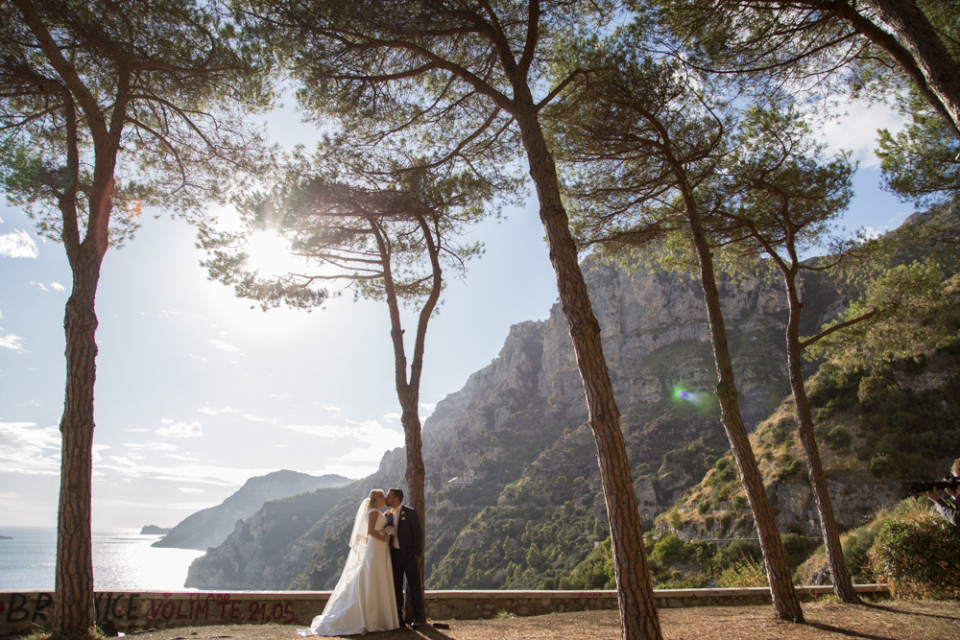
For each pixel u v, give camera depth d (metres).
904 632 5.99
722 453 86.31
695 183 9.92
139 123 8.52
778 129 9.88
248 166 9.54
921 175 9.66
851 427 44.12
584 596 9.66
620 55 8.02
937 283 11.02
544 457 125.62
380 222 10.09
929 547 9.16
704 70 7.81
